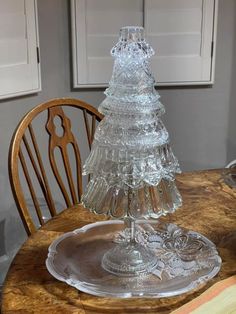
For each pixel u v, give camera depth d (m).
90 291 1.00
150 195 1.03
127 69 1.00
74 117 2.28
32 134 1.47
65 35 2.15
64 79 2.21
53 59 2.16
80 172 1.62
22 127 1.43
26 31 2.01
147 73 1.02
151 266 1.09
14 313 0.94
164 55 2.26
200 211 1.38
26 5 1.98
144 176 1.01
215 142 2.49
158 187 1.04
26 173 1.42
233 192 1.51
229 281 1.03
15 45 1.99
